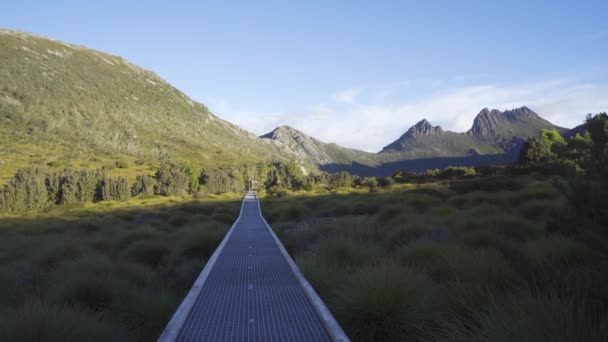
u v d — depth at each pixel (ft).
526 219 32.32
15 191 133.80
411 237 28.53
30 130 432.66
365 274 16.31
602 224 17.88
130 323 16.72
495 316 11.30
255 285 20.85
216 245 34.94
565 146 138.72
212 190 260.62
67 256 32.55
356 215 58.13
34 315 12.57
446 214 40.24
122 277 23.98
